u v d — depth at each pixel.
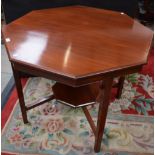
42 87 1.81
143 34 1.20
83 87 1.45
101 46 1.07
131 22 1.35
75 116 1.55
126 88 1.81
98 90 1.43
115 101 1.68
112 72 0.92
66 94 1.42
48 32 1.20
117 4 1.70
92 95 1.40
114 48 1.06
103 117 1.12
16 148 1.34
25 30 1.21
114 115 1.56
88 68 0.91
